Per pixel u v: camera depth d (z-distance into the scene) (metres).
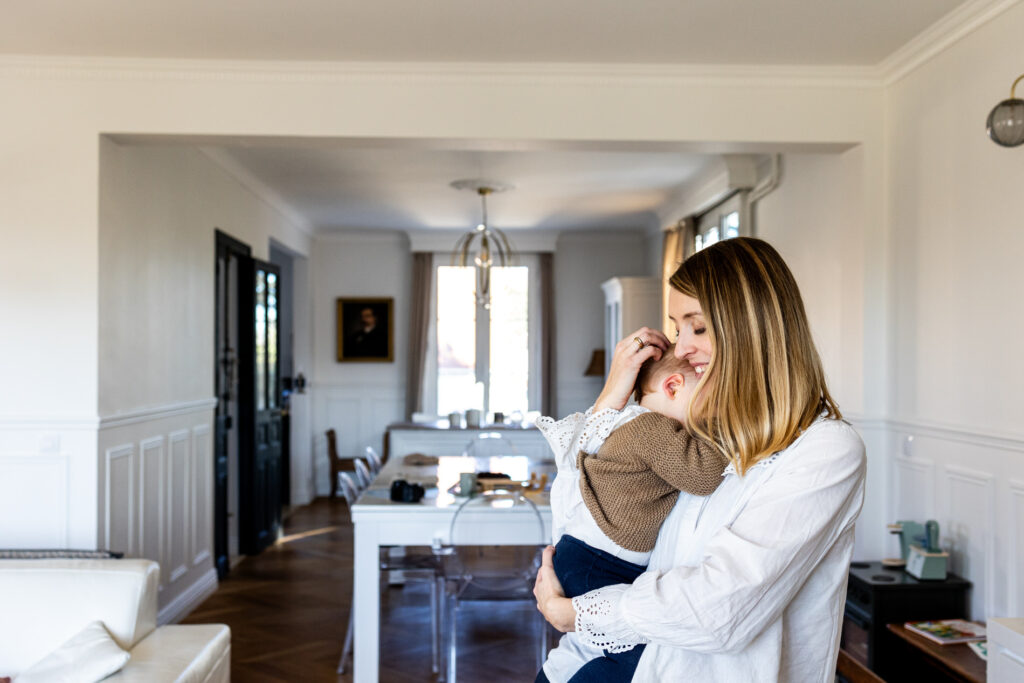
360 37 3.80
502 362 10.24
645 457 1.24
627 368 1.35
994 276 3.30
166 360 5.00
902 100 4.08
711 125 4.21
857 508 1.22
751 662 1.18
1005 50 3.24
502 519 3.88
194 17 3.56
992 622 2.41
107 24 3.63
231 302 6.79
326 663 4.31
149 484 4.71
